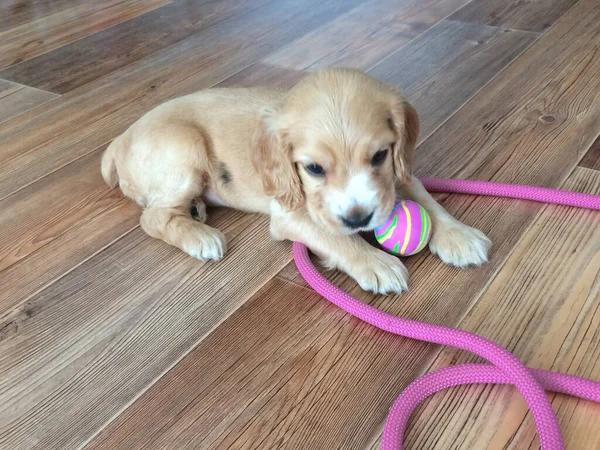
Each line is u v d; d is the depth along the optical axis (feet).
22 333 1.25
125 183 1.61
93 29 2.77
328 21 2.67
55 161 1.84
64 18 2.91
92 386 1.12
